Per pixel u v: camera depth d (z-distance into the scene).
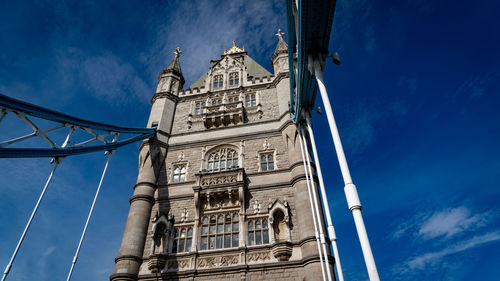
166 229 25.70
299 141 28.03
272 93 35.16
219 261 23.44
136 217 26.25
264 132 31.08
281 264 22.30
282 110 31.91
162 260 23.81
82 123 21.78
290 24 19.03
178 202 27.61
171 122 34.81
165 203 27.73
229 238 24.97
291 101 25.08
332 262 21.75
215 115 33.12
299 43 16.98
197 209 26.41
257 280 22.00
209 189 26.89
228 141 31.34
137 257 24.22
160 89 37.81
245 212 25.70
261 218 25.30
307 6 14.90
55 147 18.97
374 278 9.72
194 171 29.91
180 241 25.47
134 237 25.05
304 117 22.62
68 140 20.36
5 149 15.88
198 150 31.45
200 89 38.50
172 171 30.23
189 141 32.31
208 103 36.16
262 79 37.03
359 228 10.79
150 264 23.69
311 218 23.09
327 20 15.50
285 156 28.84
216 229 25.47
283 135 30.00
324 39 16.36
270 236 24.03
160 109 35.03
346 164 12.24
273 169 28.48
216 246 24.61
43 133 18.39
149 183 28.56
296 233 23.73
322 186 17.97
